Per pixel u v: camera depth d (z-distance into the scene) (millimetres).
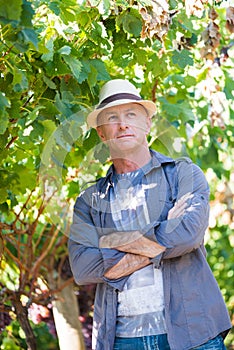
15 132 3830
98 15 3965
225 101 5109
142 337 3527
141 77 4945
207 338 3494
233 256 9641
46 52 3670
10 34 3170
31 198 5301
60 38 3967
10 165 4574
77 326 5648
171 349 3455
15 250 5902
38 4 3764
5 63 3564
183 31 4102
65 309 5629
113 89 3676
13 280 5805
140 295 3537
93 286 7137
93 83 3902
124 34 4109
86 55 4004
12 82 3496
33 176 4434
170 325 3484
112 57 4168
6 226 4652
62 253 6352
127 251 3570
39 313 6383
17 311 5016
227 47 4480
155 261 3518
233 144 6340
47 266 5785
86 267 3621
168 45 4547
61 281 6109
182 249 3512
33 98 3947
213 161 5992
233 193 8680
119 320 3588
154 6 3576
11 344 6164
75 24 4043
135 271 3566
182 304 3520
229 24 3703
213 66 4484
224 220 8789
